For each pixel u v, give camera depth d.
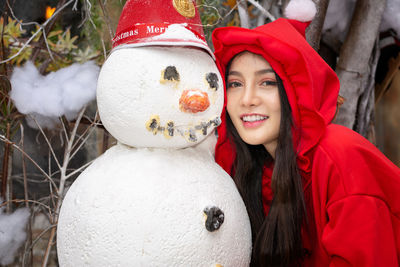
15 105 1.33
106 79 0.92
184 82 0.90
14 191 1.64
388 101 2.25
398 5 1.71
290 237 1.08
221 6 1.78
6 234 1.40
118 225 0.85
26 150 1.69
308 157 1.12
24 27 1.67
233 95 1.18
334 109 1.14
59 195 1.35
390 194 1.01
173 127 0.91
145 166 0.91
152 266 0.85
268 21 1.59
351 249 0.95
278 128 1.15
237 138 1.25
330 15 1.68
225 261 0.91
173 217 0.86
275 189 1.12
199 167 0.96
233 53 1.15
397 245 1.00
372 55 1.70
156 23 0.91
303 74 1.05
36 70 1.40
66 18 1.70
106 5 1.57
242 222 0.97
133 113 0.89
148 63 0.89
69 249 0.90
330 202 1.00
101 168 0.95
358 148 1.02
